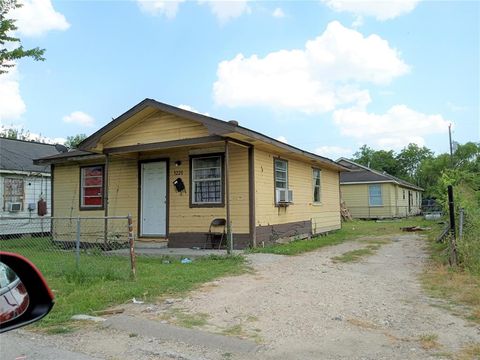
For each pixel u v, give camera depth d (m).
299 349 4.15
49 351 4.11
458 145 36.50
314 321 5.07
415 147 57.53
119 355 4.01
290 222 13.95
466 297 6.08
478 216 9.83
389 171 57.88
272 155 12.79
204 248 11.77
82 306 5.60
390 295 6.38
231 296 6.27
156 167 12.98
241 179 11.56
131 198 13.39
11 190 18.64
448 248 9.21
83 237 14.38
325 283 7.24
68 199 15.09
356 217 31.33
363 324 4.95
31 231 18.95
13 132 44.62
